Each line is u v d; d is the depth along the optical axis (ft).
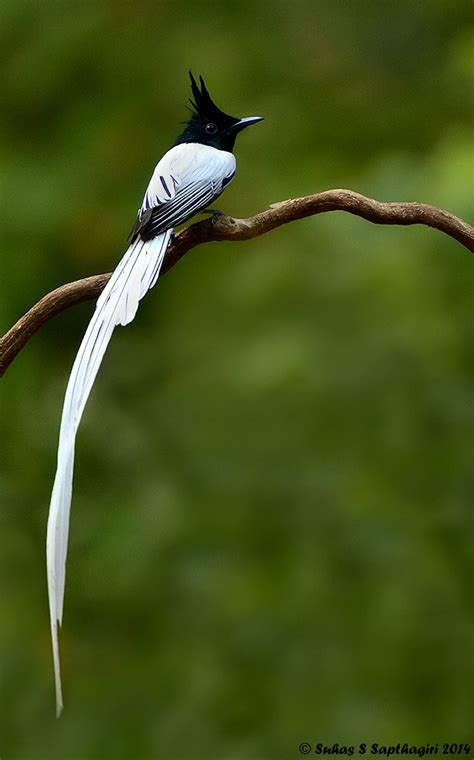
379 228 39.91
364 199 23.12
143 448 44.29
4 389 45.42
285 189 46.11
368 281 39.40
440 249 38.96
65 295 22.02
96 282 22.20
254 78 48.91
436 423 38.81
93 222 46.03
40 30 47.91
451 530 37.29
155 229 23.16
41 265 45.44
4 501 44.50
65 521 17.49
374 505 37.70
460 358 39.14
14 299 44.83
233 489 39.88
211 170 25.13
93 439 45.32
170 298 46.98
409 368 39.06
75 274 46.37
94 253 46.19
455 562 36.83
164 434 43.45
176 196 24.29
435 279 39.19
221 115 28.04
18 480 45.11
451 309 39.19
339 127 48.42
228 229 23.27
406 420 38.75
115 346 47.03
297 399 39.34
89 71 48.03
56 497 17.69
